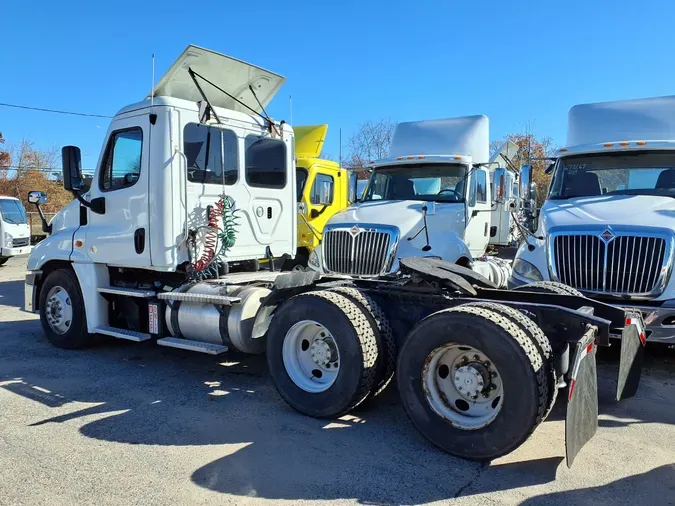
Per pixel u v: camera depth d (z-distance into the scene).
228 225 6.32
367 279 5.25
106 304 6.46
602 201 6.81
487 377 3.88
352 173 9.73
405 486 3.48
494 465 3.77
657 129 7.28
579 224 6.23
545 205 7.18
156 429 4.38
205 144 6.14
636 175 7.12
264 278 6.20
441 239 7.82
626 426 4.48
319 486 3.48
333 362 4.63
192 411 4.78
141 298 6.20
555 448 4.04
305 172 10.65
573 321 4.00
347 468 3.72
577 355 3.61
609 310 4.61
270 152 7.00
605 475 3.63
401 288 4.71
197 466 3.74
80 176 6.31
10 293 11.98
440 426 3.95
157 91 6.08
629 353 4.41
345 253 7.84
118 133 6.13
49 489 3.42
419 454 3.95
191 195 5.98
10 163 40.00
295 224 7.46
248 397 5.16
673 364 6.17
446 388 4.04
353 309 4.48
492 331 3.71
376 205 8.44
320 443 4.12
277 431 4.35
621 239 5.86
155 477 3.58
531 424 3.58
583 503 3.28
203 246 6.07
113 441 4.14
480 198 9.11
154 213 5.80
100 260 6.32
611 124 7.56
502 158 13.16
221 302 5.32
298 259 10.52
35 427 4.41
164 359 6.45
